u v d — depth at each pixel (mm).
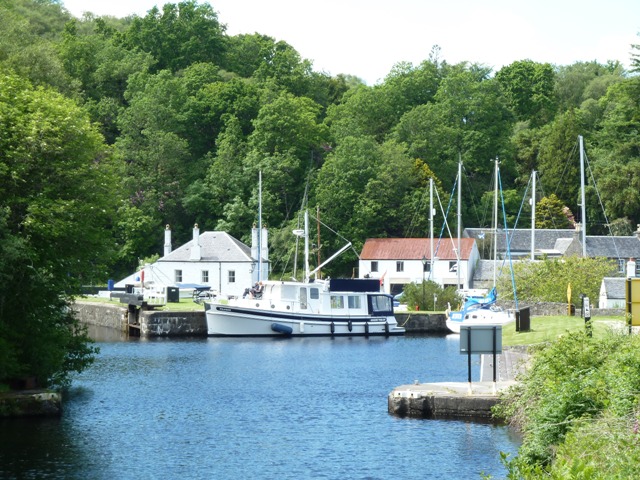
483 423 35969
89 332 80625
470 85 140750
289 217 128875
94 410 40750
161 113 131625
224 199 128625
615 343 31250
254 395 45312
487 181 137500
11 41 88062
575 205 132875
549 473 21016
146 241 121125
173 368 56000
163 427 37188
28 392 39094
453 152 135375
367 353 65375
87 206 41438
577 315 64438
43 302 41219
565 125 136500
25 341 40531
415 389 38438
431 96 150625
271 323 78188
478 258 118812
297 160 128875
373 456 31656
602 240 114625
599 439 21625
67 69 142875
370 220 120688
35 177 41188
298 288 79438
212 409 41312
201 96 142750
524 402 32156
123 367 56375
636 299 37688
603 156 131250
